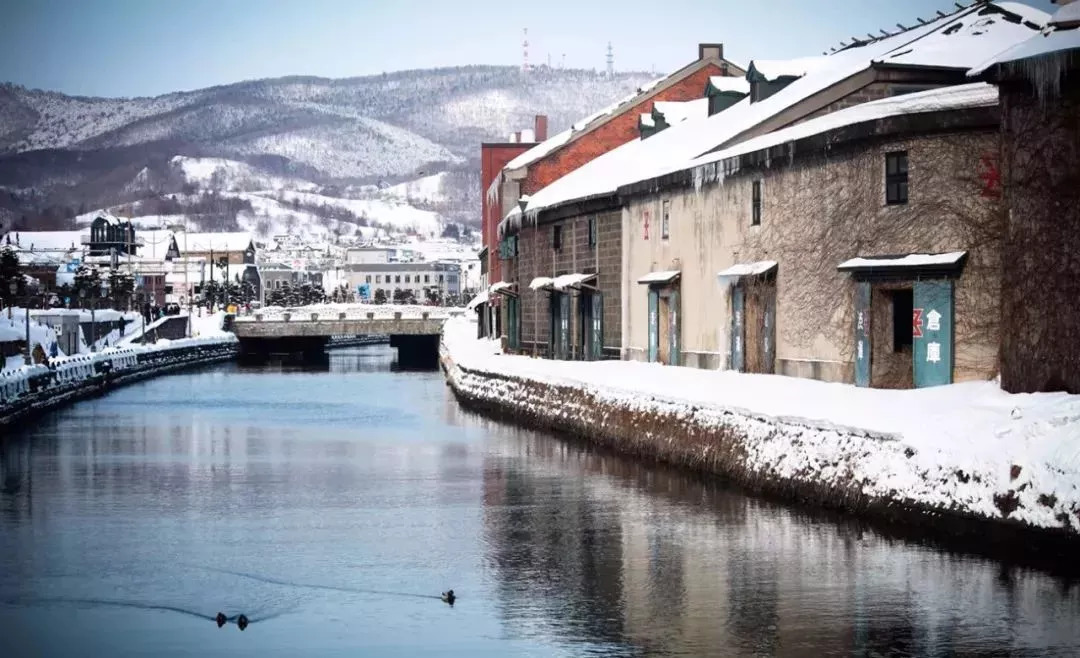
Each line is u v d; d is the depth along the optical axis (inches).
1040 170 965.8
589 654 672.4
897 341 1262.3
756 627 711.7
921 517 872.9
